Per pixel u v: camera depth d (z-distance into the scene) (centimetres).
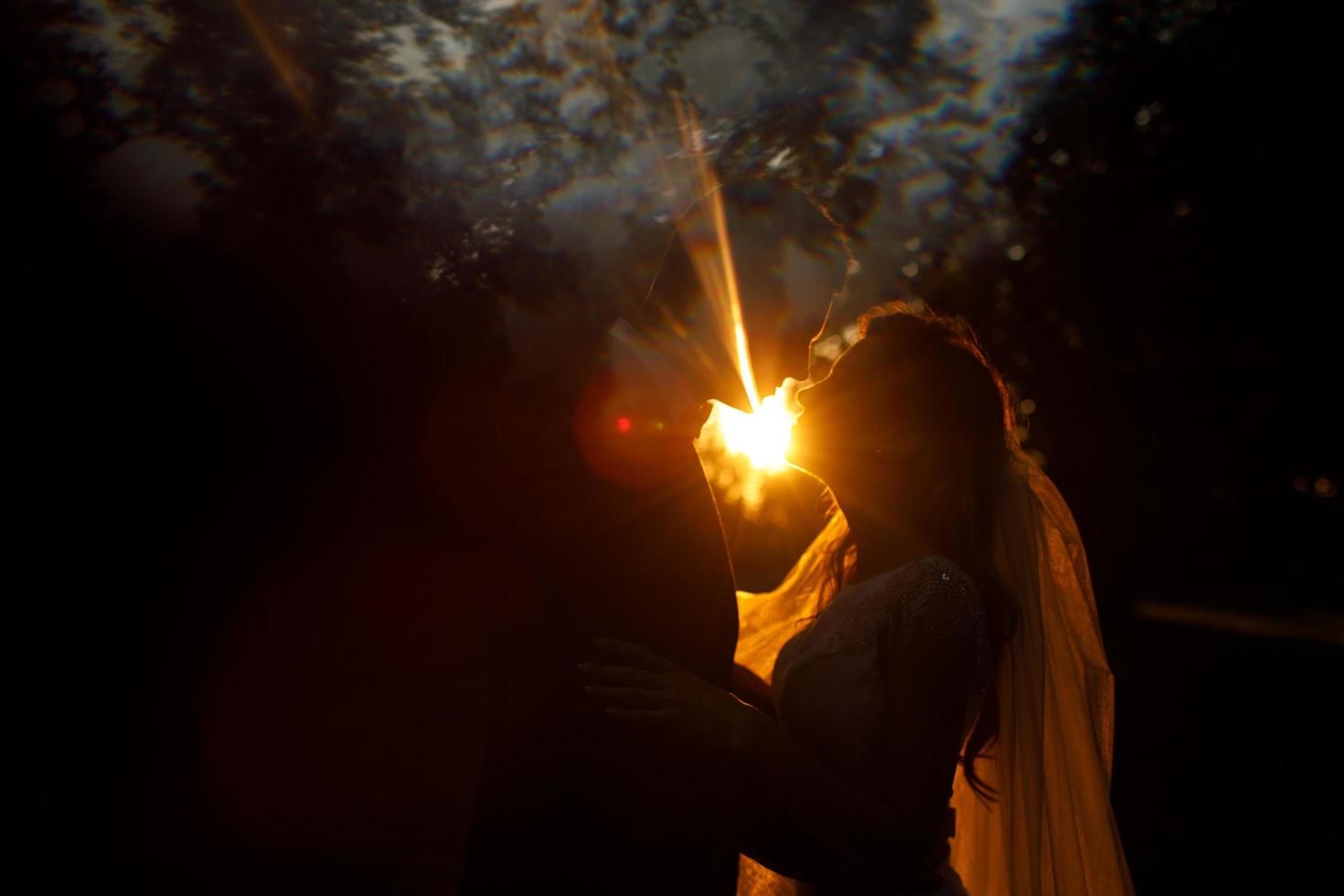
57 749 373
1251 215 968
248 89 241
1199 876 485
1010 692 229
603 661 189
